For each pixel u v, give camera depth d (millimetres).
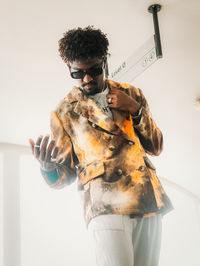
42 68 4637
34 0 3676
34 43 4215
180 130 6242
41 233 6270
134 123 1628
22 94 5129
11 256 5570
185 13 3902
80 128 1604
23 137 6109
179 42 4355
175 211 8391
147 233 1451
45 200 6465
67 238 6449
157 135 1667
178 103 5527
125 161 1508
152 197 1460
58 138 1633
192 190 8539
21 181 6332
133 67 3189
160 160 7238
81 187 1571
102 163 1513
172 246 8125
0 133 5984
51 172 1592
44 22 3934
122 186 1464
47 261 6184
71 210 6609
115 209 1424
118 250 1386
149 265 1455
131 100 1600
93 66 1624
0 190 5992
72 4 3740
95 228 1443
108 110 1625
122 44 4277
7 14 3818
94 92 1653
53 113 1684
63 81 4895
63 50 1679
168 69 4832
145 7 3816
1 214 5812
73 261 6348
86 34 1659
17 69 4629
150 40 3072
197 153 6957
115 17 3928
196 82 5090
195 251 8406
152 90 5227
